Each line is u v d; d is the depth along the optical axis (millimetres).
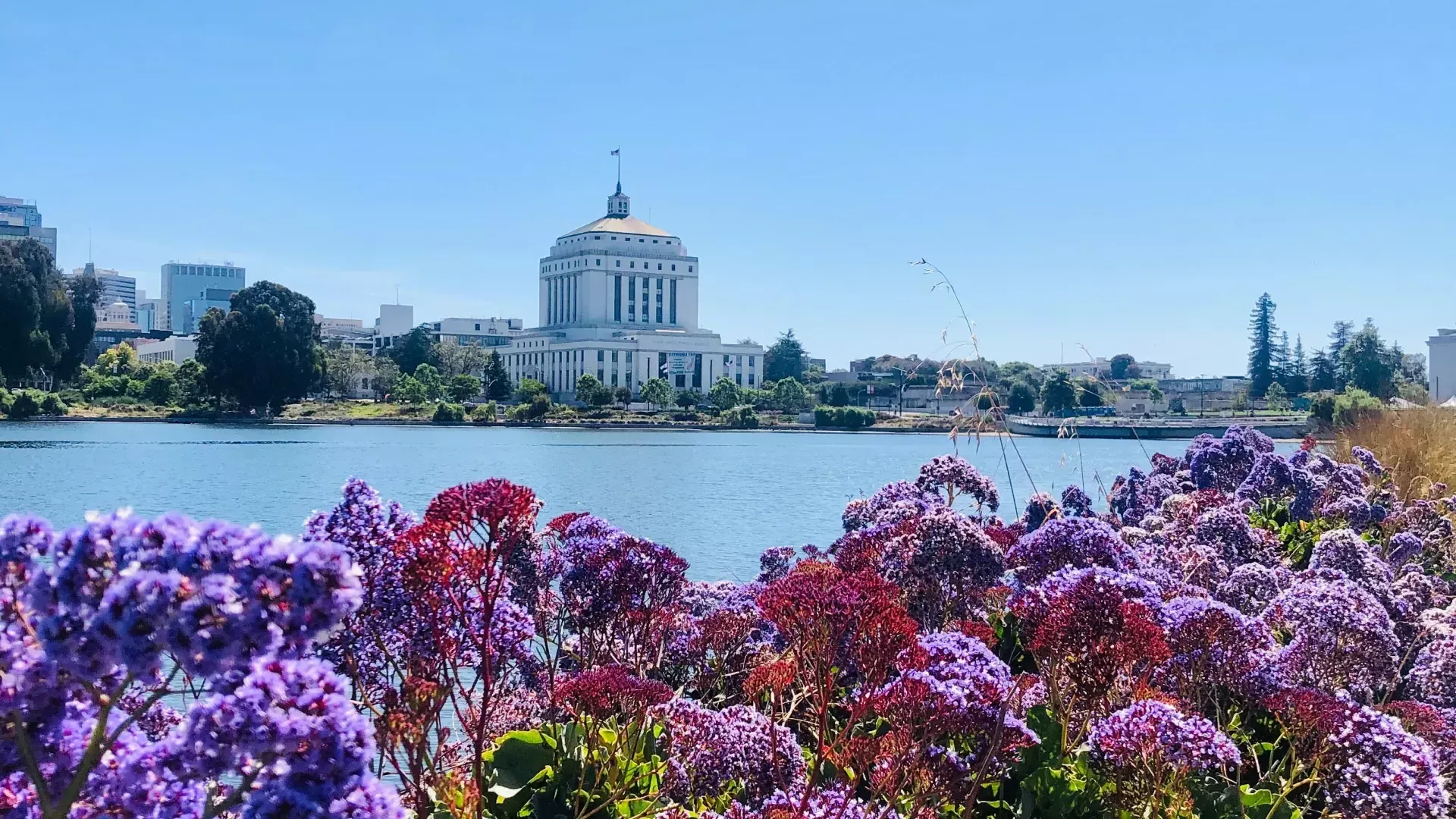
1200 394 157250
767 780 4898
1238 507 11305
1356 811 4773
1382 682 6176
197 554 2584
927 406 179375
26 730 2799
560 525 6867
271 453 80938
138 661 2494
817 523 36469
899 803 4906
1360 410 21953
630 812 4801
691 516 39250
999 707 4715
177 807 2852
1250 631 5797
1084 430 78500
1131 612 5152
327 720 2590
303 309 155125
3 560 2617
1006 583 7984
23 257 135250
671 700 5234
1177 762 4688
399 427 155500
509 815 4891
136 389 159000
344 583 2656
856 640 4758
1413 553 10719
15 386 147000
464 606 4734
